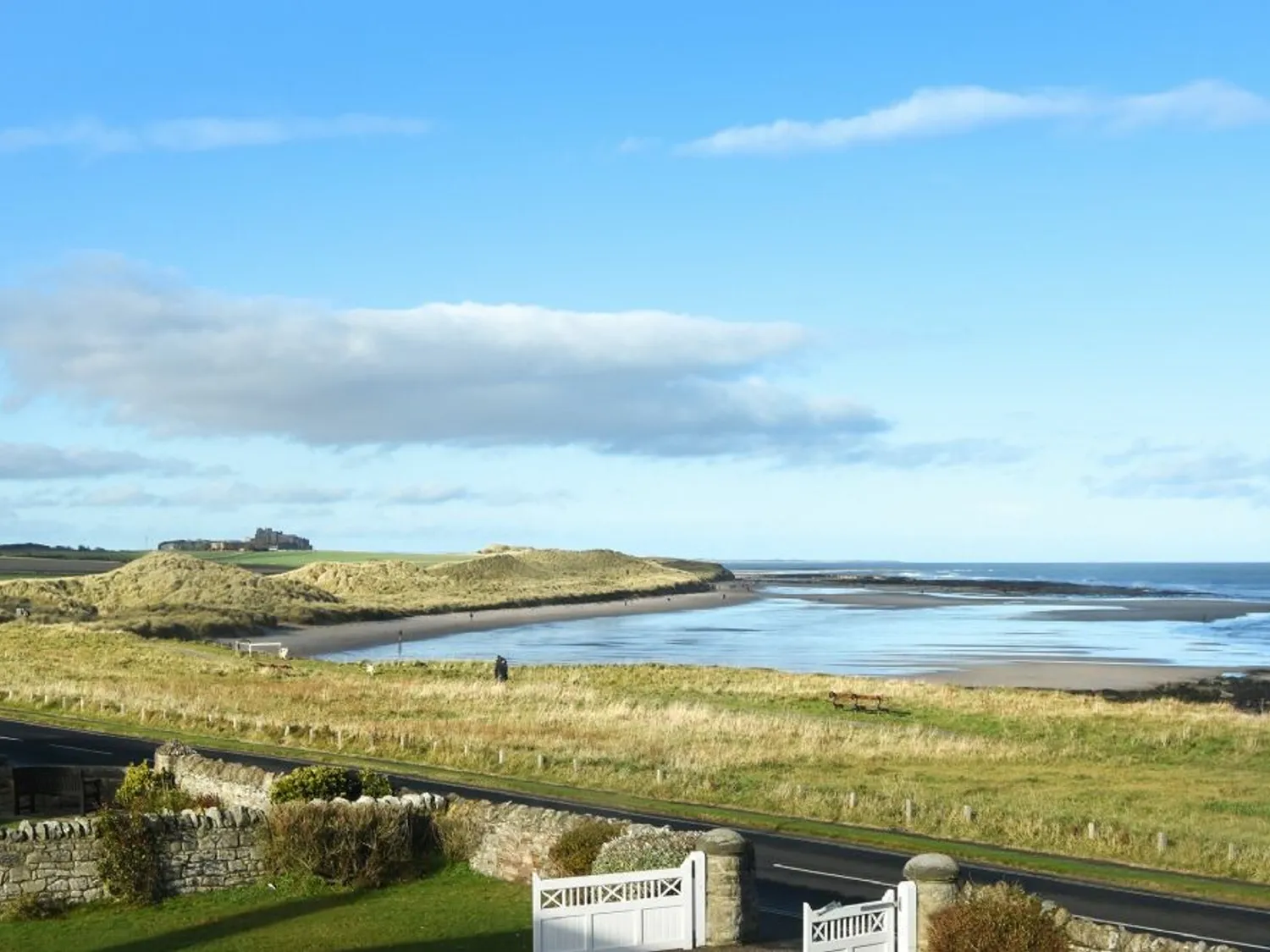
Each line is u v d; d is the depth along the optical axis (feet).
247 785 108.78
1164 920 86.53
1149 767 173.06
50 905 82.23
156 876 85.35
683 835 79.30
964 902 66.80
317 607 572.92
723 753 170.40
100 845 84.23
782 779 152.35
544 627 548.72
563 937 70.95
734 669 306.55
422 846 94.43
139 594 553.23
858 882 96.78
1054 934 64.23
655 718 206.69
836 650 424.46
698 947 74.13
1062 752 183.11
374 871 88.99
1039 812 131.54
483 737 179.01
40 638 327.06
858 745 182.39
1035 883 98.68
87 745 164.04
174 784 117.19
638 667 310.86
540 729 191.42
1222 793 150.51
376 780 100.89
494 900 85.25
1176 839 119.14
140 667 277.03
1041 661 384.27
